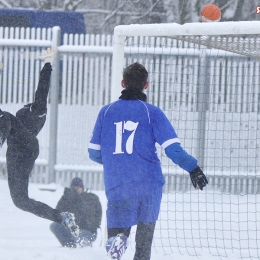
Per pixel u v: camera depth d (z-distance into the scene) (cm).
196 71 3853
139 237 1714
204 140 3819
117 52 2147
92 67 4038
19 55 4094
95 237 2398
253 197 3766
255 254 2375
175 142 1656
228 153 3894
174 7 7650
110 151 1700
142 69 1758
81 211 2398
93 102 4053
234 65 3834
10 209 3397
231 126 3628
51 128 4019
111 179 1689
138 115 1702
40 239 2581
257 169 3878
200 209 3416
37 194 3831
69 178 4056
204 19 2083
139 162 1680
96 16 8206
